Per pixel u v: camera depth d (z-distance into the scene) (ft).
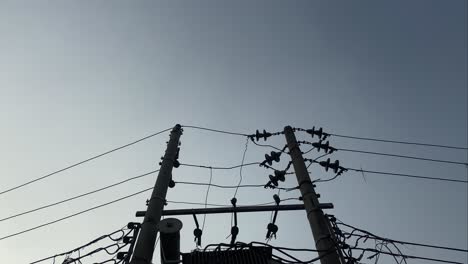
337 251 23.45
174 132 34.35
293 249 25.07
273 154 34.73
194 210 30.89
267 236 29.66
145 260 20.58
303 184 27.22
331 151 35.19
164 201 25.59
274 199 30.91
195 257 27.76
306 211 25.49
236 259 27.50
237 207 30.81
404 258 26.66
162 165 29.30
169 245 26.58
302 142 34.81
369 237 27.48
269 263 26.71
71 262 28.60
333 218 28.04
